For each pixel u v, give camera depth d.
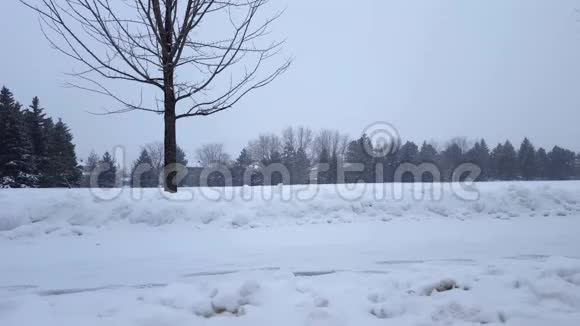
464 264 6.41
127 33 9.41
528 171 62.09
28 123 44.34
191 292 4.73
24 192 10.66
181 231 9.07
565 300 4.53
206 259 6.93
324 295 4.67
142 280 5.77
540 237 8.63
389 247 7.74
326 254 7.21
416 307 4.39
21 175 38.47
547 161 64.62
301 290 4.96
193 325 4.02
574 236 8.73
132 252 7.43
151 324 4.00
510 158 61.75
